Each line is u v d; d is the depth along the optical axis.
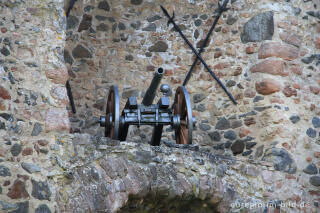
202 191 12.71
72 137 11.23
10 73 11.23
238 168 13.70
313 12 15.66
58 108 11.50
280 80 14.72
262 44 15.04
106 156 11.56
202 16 16.67
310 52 15.40
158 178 12.08
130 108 13.69
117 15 17.03
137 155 12.00
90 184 11.01
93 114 16.25
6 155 10.65
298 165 14.40
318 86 15.30
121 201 11.39
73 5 16.45
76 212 10.62
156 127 14.04
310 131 14.81
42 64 11.60
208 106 15.84
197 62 16.44
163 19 17.02
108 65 16.69
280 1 15.28
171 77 16.66
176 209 13.05
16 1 11.70
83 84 16.30
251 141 14.70
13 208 10.42
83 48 16.47
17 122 10.98
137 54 16.91
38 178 10.76
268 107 14.58
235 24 15.81
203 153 13.11
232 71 15.55
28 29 11.67
